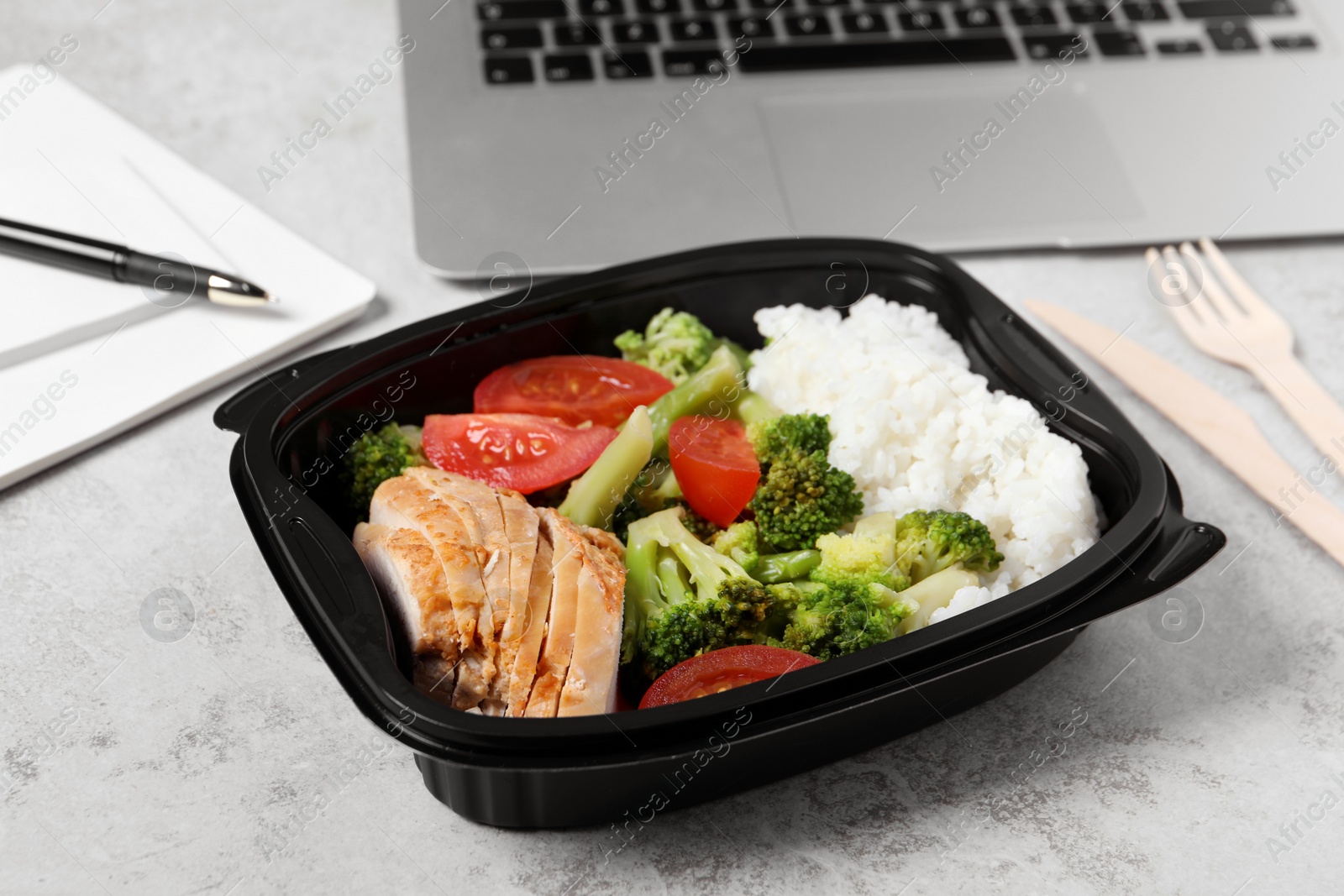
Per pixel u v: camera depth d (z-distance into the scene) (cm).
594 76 89
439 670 73
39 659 76
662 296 78
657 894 73
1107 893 73
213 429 80
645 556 75
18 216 83
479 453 76
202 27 93
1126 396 83
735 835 74
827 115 89
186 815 73
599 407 77
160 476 79
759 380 78
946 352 78
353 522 76
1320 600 79
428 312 84
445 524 73
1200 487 81
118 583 77
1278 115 89
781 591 74
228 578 77
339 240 86
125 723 75
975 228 86
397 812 74
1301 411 82
